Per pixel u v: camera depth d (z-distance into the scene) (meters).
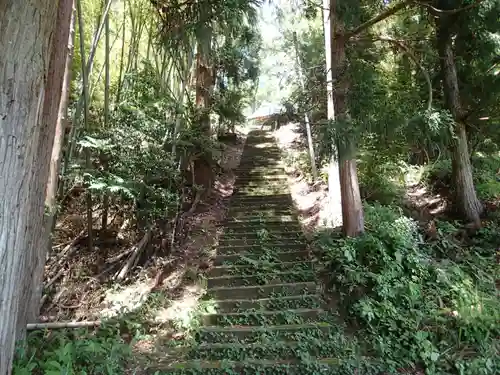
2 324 2.53
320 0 6.55
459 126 5.71
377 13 5.00
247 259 5.27
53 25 2.75
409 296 4.12
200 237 6.23
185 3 3.78
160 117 6.42
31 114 2.55
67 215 5.88
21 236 2.58
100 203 5.91
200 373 3.47
